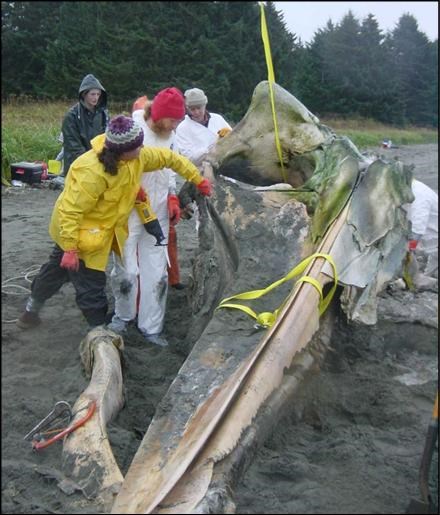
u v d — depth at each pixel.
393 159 5.15
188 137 6.43
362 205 4.78
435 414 3.43
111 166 4.56
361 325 5.29
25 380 4.73
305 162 5.52
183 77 7.64
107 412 3.91
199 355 4.03
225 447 3.27
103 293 5.07
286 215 5.07
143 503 2.98
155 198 5.25
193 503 2.97
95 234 4.80
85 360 4.60
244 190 5.36
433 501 3.42
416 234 6.09
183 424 3.52
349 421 4.33
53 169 11.24
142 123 5.22
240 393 3.56
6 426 4.15
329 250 4.48
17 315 5.91
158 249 5.30
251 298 4.47
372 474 3.66
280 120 5.61
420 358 5.30
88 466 3.44
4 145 12.46
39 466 3.61
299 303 4.08
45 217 9.99
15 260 7.61
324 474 3.64
